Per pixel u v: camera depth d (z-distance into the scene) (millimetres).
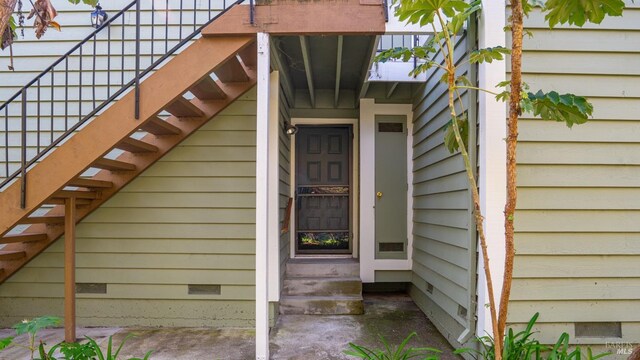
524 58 2574
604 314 2547
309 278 4266
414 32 2801
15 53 3674
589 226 2555
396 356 2354
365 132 4555
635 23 2568
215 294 3629
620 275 2555
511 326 2541
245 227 3645
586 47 2570
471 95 2691
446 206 3238
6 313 3578
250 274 3627
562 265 2555
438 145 3482
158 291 3625
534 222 2553
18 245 3553
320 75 4199
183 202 3648
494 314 1795
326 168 4949
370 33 2752
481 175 2574
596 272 2555
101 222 3619
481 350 2545
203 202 3650
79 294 3615
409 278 4473
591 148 2568
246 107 3670
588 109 1874
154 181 3641
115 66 3676
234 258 3635
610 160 2562
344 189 4941
